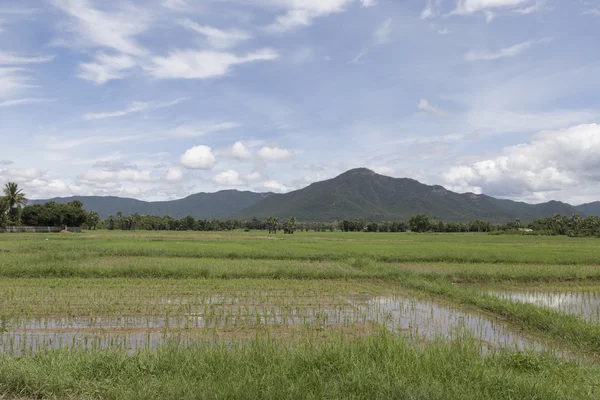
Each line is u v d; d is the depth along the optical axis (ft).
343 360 21.29
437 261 91.30
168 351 22.44
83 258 79.51
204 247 108.17
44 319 35.50
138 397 16.96
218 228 469.98
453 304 46.11
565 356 28.76
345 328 34.65
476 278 67.92
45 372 18.99
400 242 172.76
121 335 30.91
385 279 63.93
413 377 19.72
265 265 71.92
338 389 18.07
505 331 35.55
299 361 21.34
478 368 20.98
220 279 59.41
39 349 24.17
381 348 23.43
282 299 46.65
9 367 19.06
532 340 32.94
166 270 61.26
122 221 423.23
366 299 48.14
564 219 363.56
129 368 20.15
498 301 43.62
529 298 54.03
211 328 33.40
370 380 18.57
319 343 25.59
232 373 19.34
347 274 64.95
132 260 77.82
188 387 17.71
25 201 278.67
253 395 17.15
